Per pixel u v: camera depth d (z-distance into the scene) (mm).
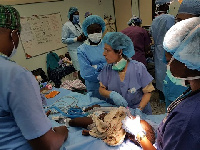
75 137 1443
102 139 1367
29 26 3992
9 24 869
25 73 839
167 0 2602
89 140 1363
